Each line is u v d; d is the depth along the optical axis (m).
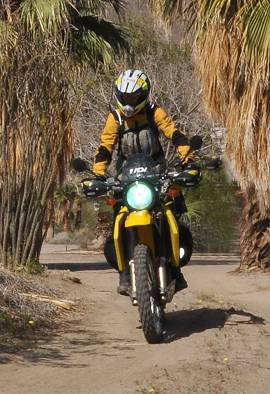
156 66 40.66
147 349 10.66
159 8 18.78
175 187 10.98
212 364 9.67
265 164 17.45
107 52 25.30
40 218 17.67
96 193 10.97
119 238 10.84
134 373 9.34
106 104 37.53
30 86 16.75
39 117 16.94
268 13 15.52
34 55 16.69
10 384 8.81
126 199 10.66
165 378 9.03
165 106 40.12
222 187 40.25
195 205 38.91
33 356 10.12
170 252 11.16
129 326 12.30
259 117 17.19
